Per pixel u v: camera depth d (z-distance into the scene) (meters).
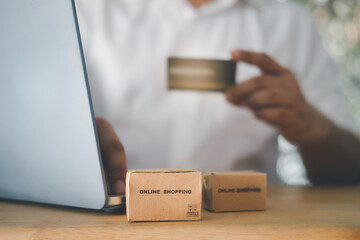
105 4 1.82
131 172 0.56
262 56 1.39
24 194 0.68
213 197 0.68
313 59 2.06
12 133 0.66
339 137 1.55
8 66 0.63
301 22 2.10
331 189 1.13
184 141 1.83
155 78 1.85
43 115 0.59
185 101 1.85
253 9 2.04
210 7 1.97
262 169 1.89
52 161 0.61
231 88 1.40
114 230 0.50
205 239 0.49
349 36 3.01
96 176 0.56
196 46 1.94
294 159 2.48
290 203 0.81
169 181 0.57
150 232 0.49
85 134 0.55
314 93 1.98
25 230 0.49
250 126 1.88
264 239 0.50
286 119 1.46
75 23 0.52
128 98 1.81
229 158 1.86
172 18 1.93
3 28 0.62
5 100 0.65
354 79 3.01
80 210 0.65
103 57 1.79
